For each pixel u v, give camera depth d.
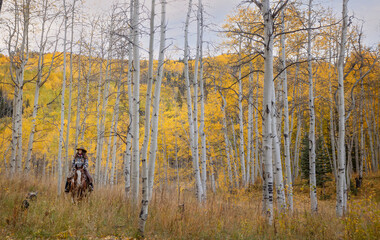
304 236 6.56
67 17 11.78
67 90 22.52
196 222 6.50
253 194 18.05
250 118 20.12
